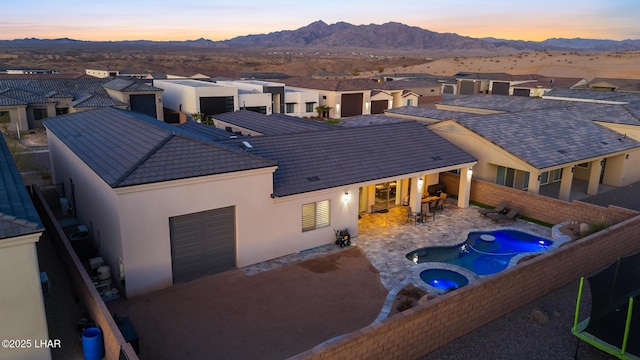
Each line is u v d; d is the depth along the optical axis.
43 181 27.47
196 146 16.11
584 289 13.77
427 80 82.62
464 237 19.83
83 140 19.66
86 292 12.10
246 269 16.50
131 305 13.91
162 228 14.59
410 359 10.29
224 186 15.59
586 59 151.00
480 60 170.62
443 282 15.75
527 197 22.17
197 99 49.72
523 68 145.88
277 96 56.62
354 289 15.12
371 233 20.14
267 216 16.92
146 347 11.87
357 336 9.22
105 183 14.64
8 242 9.31
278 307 13.95
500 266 17.45
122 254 13.99
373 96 62.97
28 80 53.75
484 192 24.00
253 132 29.06
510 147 24.08
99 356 10.90
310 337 12.42
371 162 21.02
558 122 29.16
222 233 16.11
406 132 25.11
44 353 10.34
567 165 23.95
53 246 17.48
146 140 16.61
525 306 12.75
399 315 9.96
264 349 11.87
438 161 22.55
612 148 27.06
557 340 11.18
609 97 40.59
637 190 27.75
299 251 18.09
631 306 9.70
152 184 13.95
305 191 17.50
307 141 21.62
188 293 14.73
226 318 13.30
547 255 13.23
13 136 42.81
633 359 9.80
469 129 25.33
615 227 15.69
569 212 20.72
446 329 10.84
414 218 21.75
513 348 10.84
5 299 9.65
